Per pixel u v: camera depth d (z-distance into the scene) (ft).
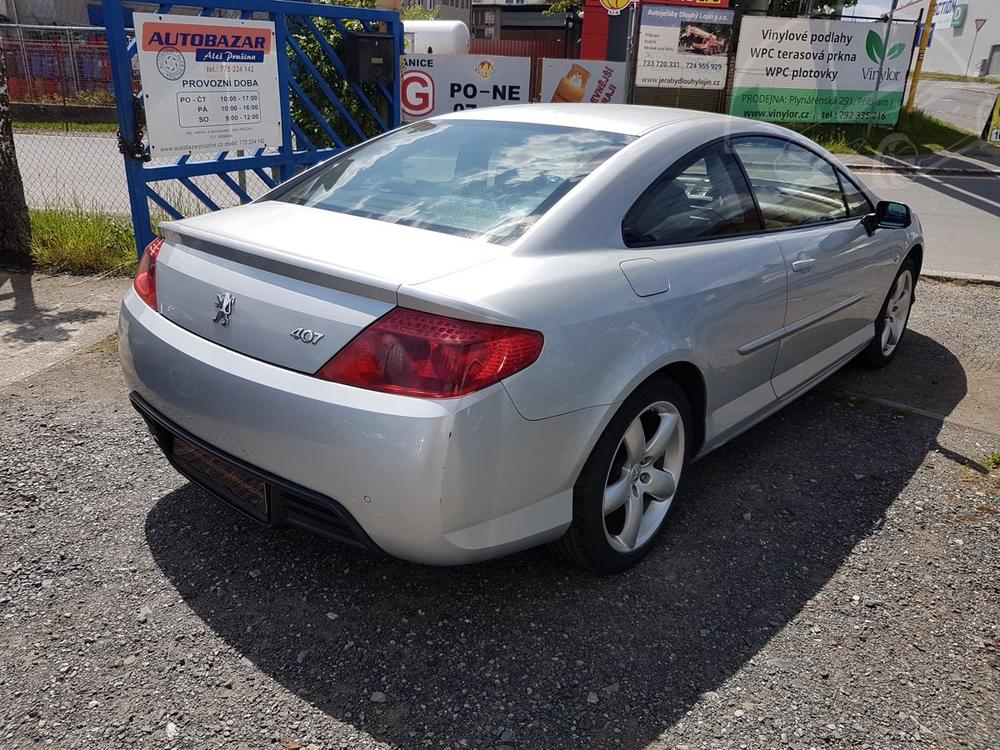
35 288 20.57
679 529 10.69
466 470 7.32
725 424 11.02
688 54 54.29
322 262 7.77
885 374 16.48
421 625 8.69
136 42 16.30
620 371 8.54
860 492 11.77
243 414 7.89
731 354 10.53
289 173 21.01
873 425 14.01
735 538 10.53
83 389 14.21
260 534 10.15
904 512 11.27
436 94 46.60
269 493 8.21
